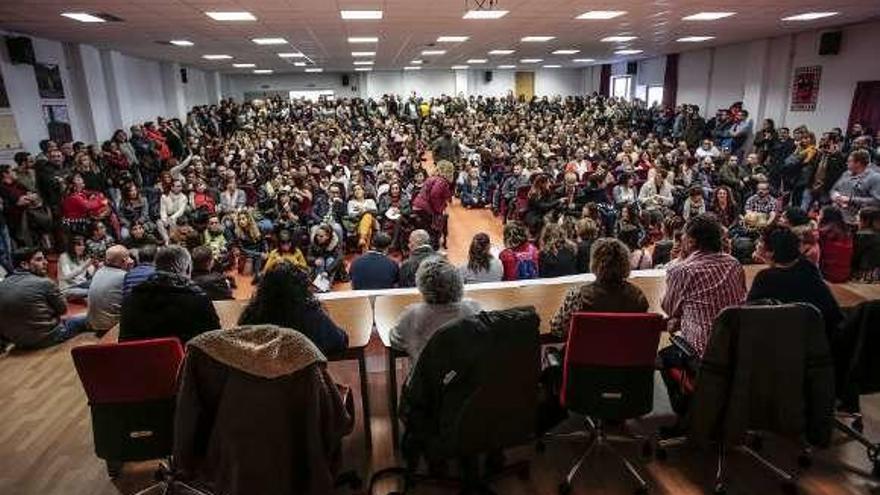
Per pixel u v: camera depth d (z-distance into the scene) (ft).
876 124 29.68
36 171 22.03
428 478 7.74
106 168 26.91
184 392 5.74
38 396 10.93
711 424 7.29
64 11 20.88
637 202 22.82
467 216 29.45
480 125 48.32
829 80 32.89
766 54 38.06
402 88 78.33
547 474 8.29
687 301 8.04
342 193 25.40
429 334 7.16
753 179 24.97
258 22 25.38
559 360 8.20
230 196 25.11
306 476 6.06
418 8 22.24
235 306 10.03
